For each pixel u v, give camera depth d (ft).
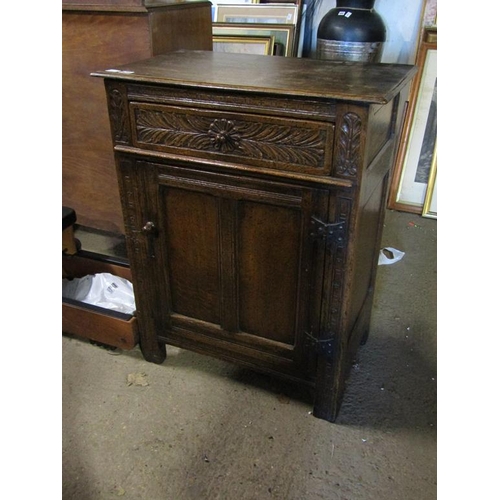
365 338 4.92
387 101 2.70
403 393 4.34
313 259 3.34
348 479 3.53
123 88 3.35
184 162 3.41
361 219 3.26
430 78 7.22
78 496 3.40
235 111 3.07
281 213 3.31
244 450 3.75
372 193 3.53
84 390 4.31
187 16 4.81
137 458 3.68
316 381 3.84
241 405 4.18
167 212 3.74
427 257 6.62
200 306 4.06
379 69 3.76
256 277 3.66
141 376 4.47
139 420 4.01
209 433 3.90
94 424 3.97
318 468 3.61
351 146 2.85
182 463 3.65
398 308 5.55
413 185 7.85
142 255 4.02
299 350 3.77
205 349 4.25
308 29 8.23
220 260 3.72
